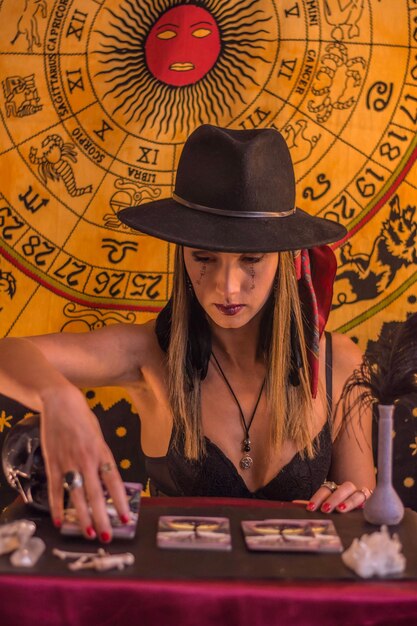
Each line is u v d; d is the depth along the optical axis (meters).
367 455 1.90
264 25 2.14
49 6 2.15
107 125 2.18
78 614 1.12
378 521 1.35
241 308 1.61
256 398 1.79
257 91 2.16
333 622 1.11
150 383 1.86
